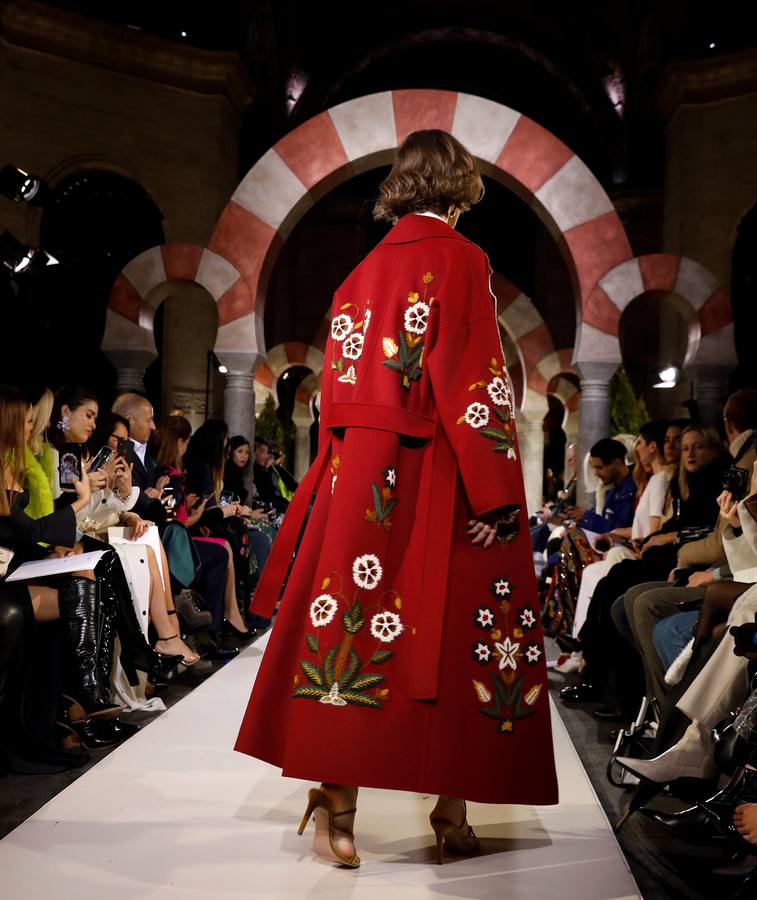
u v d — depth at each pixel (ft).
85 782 9.21
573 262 26.99
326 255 66.69
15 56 43.75
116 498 13.96
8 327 39.11
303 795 8.93
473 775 6.82
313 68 60.23
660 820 8.09
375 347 7.38
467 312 7.28
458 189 7.85
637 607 11.19
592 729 12.93
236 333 28.55
